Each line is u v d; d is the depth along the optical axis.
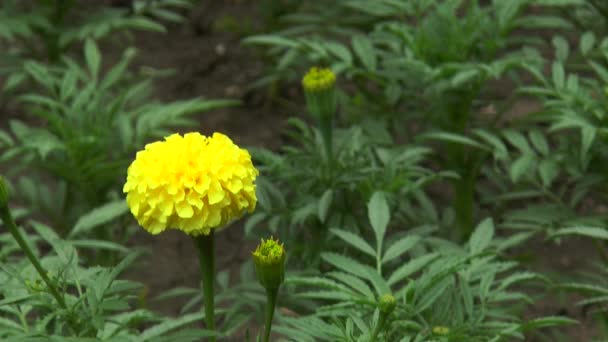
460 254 4.94
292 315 5.65
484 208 7.59
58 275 3.89
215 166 3.63
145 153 3.71
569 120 5.75
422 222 6.54
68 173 6.77
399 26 6.77
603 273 7.15
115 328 4.21
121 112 7.13
